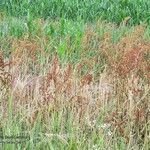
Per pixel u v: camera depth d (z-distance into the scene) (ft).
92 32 37.60
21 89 24.25
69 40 35.99
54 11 49.29
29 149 20.29
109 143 20.81
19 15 47.78
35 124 21.76
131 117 22.75
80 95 23.61
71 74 26.89
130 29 41.81
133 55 28.04
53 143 20.71
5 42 36.32
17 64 28.25
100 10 49.34
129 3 49.93
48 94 23.25
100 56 34.24
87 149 20.56
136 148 21.30
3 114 22.39
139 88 25.44
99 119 23.16
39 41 35.99
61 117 22.45
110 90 25.44
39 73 30.25
